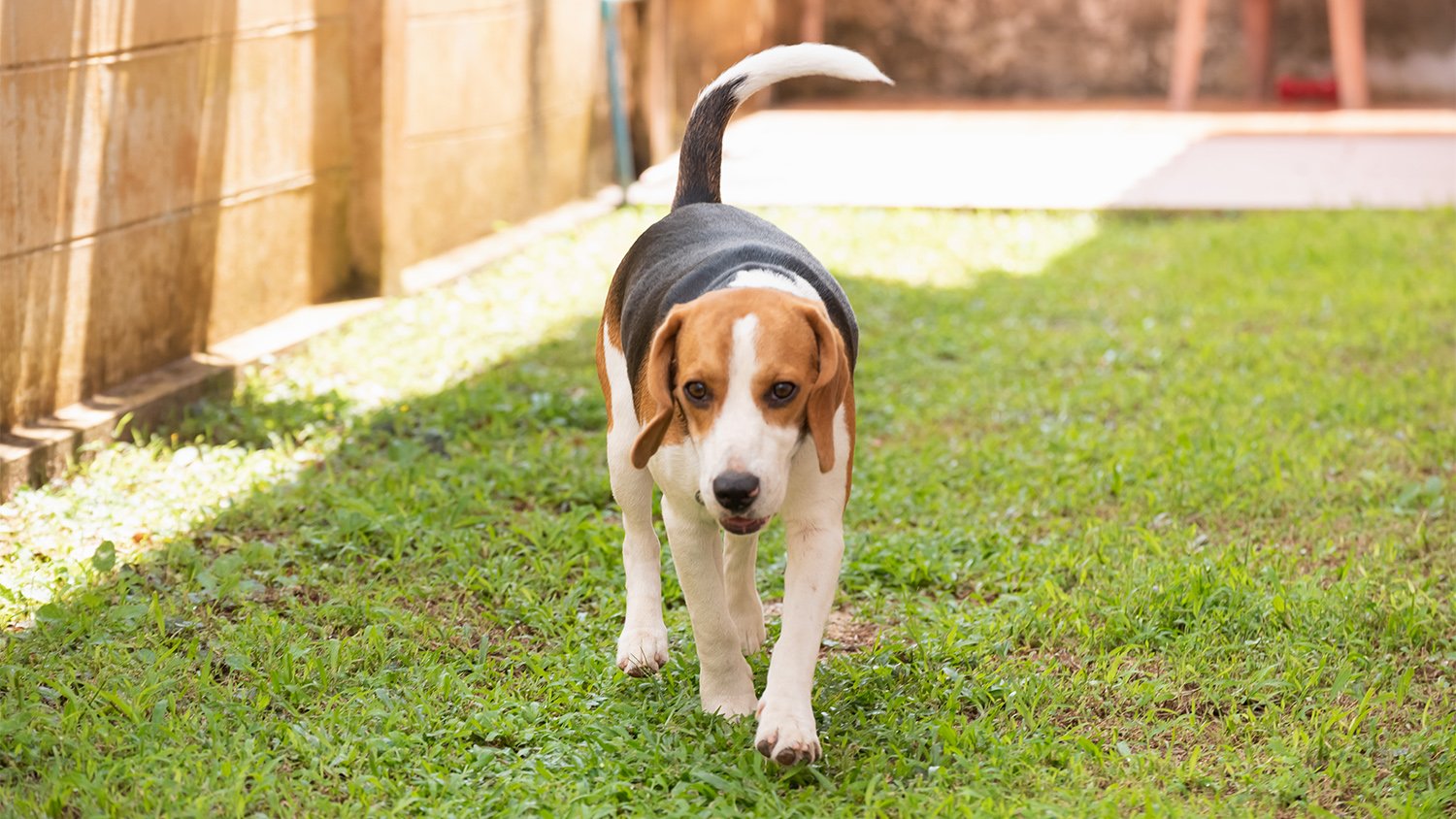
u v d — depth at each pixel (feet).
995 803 10.19
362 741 10.88
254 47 21.44
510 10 29.30
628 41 35.40
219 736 10.83
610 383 12.30
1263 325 24.67
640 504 12.28
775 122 48.14
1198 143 42.45
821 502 10.70
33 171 16.92
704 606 11.11
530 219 31.09
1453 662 12.69
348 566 14.23
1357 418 19.31
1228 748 11.24
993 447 18.40
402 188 24.97
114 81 18.22
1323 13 51.01
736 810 10.00
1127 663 12.73
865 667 12.42
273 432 18.12
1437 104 49.24
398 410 18.88
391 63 23.98
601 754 10.78
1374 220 31.71
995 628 13.16
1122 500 16.69
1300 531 15.66
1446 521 15.89
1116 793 10.39
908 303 25.77
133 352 19.06
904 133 45.37
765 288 10.16
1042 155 40.70
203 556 14.33
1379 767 11.03
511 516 15.70
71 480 16.44
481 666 12.25
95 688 11.37
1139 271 28.58
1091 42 52.95
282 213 22.68
